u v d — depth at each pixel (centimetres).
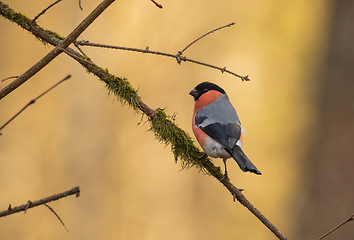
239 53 1717
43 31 583
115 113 1378
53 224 1312
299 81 1659
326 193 1042
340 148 1036
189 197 1484
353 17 1055
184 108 1442
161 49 1442
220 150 633
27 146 1358
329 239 1026
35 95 1380
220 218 1524
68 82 1373
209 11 1580
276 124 1697
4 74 1366
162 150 1395
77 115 1367
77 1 1378
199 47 1548
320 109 1076
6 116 1377
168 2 1460
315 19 1564
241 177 1653
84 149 1358
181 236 1443
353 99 1039
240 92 1741
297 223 1122
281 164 1653
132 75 1403
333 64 1066
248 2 1678
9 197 1323
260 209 1603
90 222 1327
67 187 1343
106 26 1386
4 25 1363
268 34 1723
